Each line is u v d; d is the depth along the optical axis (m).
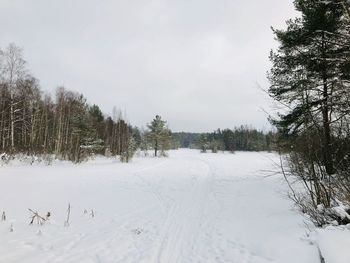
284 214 9.20
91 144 39.50
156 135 56.03
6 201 11.02
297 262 5.62
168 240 7.50
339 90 7.19
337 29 10.58
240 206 11.60
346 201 6.97
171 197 13.79
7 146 30.30
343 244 5.24
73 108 43.94
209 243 7.31
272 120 14.21
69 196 12.90
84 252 6.35
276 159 43.06
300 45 12.48
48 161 28.16
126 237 7.59
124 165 32.09
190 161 42.41
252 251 6.74
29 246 6.46
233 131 101.75
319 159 8.27
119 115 54.84
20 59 31.47
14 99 34.41
